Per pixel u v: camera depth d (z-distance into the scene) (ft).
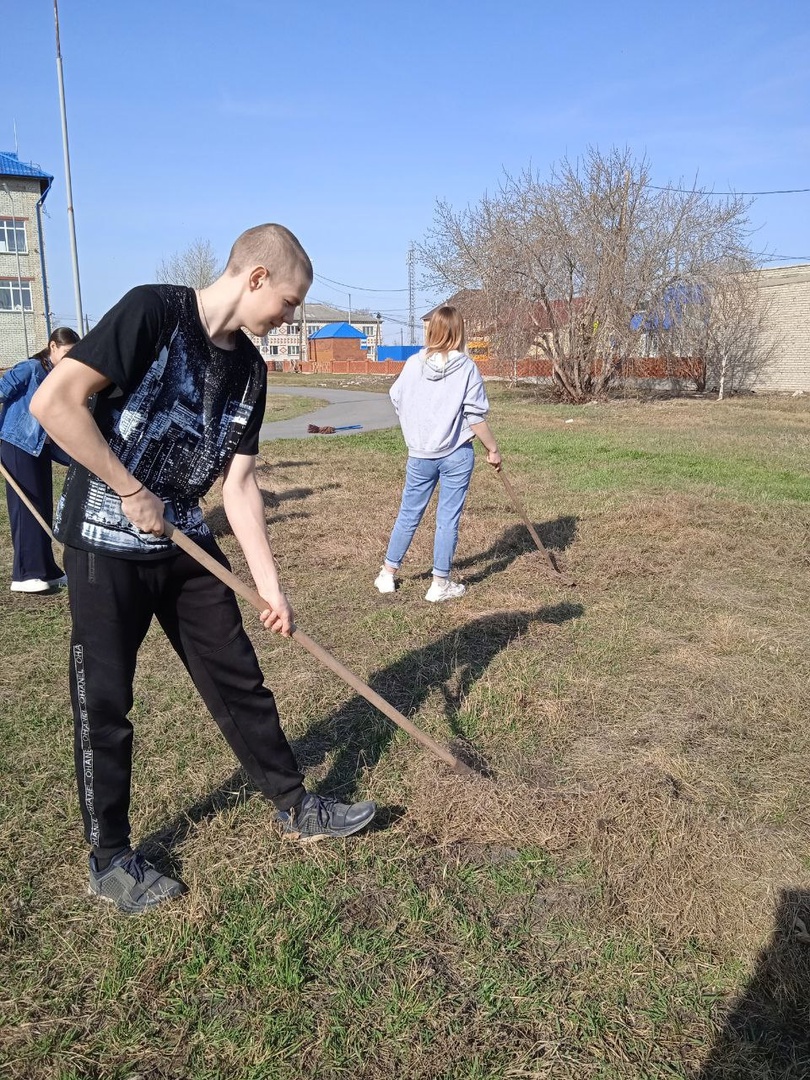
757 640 15.16
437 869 8.82
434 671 13.76
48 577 18.49
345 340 231.50
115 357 6.77
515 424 59.93
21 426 17.38
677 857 8.80
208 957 7.54
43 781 10.42
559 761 10.98
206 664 8.43
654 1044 6.73
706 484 31.76
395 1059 6.57
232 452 8.04
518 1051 6.64
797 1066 6.55
